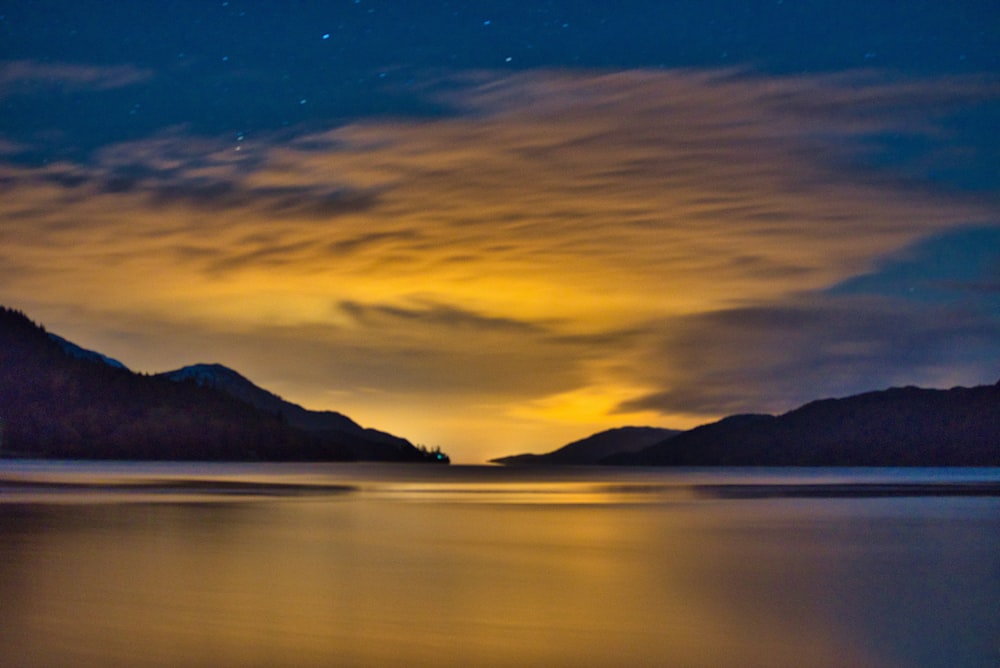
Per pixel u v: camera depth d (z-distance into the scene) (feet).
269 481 297.53
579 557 76.23
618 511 140.87
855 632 46.19
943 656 41.70
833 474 524.93
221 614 48.06
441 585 59.72
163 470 452.76
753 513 136.56
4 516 111.75
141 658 38.75
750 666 39.65
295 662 38.75
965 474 495.41
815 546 86.33
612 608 51.98
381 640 43.06
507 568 68.69
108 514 116.67
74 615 46.83
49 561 67.46
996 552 81.41
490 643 42.86
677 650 42.14
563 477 467.93
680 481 360.28
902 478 394.11
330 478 379.96
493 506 152.87
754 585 61.21
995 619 49.78
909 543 89.04
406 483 308.40
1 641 41.06
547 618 48.88
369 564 69.82
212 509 131.64
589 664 39.47
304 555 74.54
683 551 81.35
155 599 51.88
